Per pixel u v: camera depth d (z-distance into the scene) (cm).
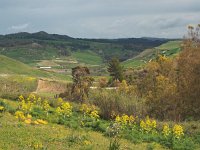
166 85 4916
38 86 9638
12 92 4225
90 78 5584
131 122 3228
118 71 9712
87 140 2347
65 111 3228
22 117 2667
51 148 1970
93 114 3353
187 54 4953
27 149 1861
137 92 5356
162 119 4534
